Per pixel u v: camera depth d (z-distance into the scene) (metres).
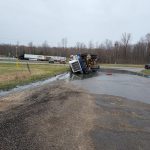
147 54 112.56
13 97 14.22
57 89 18.27
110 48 116.12
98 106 12.66
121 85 23.11
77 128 8.70
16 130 8.24
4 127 8.52
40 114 10.39
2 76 23.92
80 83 23.58
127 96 16.38
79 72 38.50
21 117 9.82
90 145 7.16
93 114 10.88
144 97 16.17
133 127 9.12
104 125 9.24
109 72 44.69
